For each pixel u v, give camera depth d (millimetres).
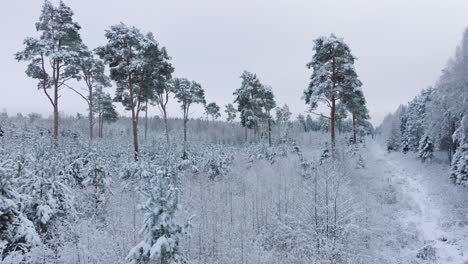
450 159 39906
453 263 17781
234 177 27031
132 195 19469
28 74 23609
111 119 50844
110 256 12805
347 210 16594
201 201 19797
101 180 17453
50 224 12266
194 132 74875
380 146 92750
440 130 40156
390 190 28188
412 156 54000
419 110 57312
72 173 18688
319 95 24000
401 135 71625
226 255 15047
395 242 19516
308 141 62219
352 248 15352
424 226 23016
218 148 32656
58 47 23859
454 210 24203
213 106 58969
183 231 9680
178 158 25672
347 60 23750
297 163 29547
